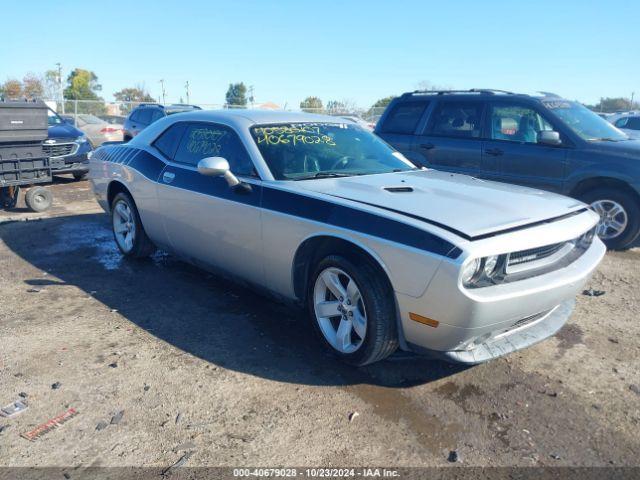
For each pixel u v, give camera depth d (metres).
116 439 2.84
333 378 3.46
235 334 4.06
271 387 3.34
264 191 3.90
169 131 5.18
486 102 7.20
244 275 4.27
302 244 3.62
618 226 6.42
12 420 2.99
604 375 3.54
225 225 4.20
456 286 2.83
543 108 6.76
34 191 8.40
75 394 3.24
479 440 2.88
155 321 4.28
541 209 3.42
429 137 7.63
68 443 2.81
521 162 6.82
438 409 3.14
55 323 4.23
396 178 4.11
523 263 3.15
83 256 6.05
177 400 3.19
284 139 4.35
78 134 11.52
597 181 6.47
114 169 5.65
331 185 3.82
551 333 3.49
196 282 5.18
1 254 6.12
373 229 3.21
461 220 3.09
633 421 3.05
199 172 4.30
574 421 3.05
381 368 3.59
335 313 3.59
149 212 5.15
